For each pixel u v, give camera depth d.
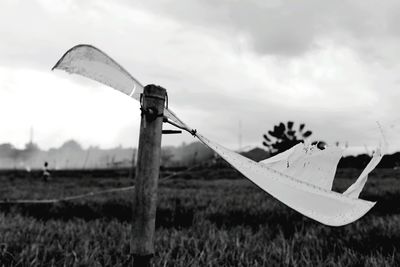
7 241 4.26
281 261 3.83
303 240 4.82
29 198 11.37
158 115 1.11
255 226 6.56
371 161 1.02
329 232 5.22
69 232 5.13
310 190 0.92
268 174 0.92
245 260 3.84
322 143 1.10
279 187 0.88
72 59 0.90
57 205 8.93
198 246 4.48
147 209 1.12
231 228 6.02
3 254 3.66
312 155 1.09
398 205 8.53
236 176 26.23
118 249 4.11
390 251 4.23
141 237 1.11
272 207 8.01
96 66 0.96
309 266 3.62
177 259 3.70
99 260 3.83
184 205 8.62
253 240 4.84
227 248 4.39
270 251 4.19
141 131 1.13
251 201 9.52
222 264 3.82
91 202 9.55
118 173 38.44
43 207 8.80
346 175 12.64
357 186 1.02
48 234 5.07
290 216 6.90
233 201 9.78
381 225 5.47
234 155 0.97
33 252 3.79
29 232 5.03
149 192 1.12
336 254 4.24
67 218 7.93
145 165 1.12
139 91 1.12
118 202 9.53
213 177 26.27
